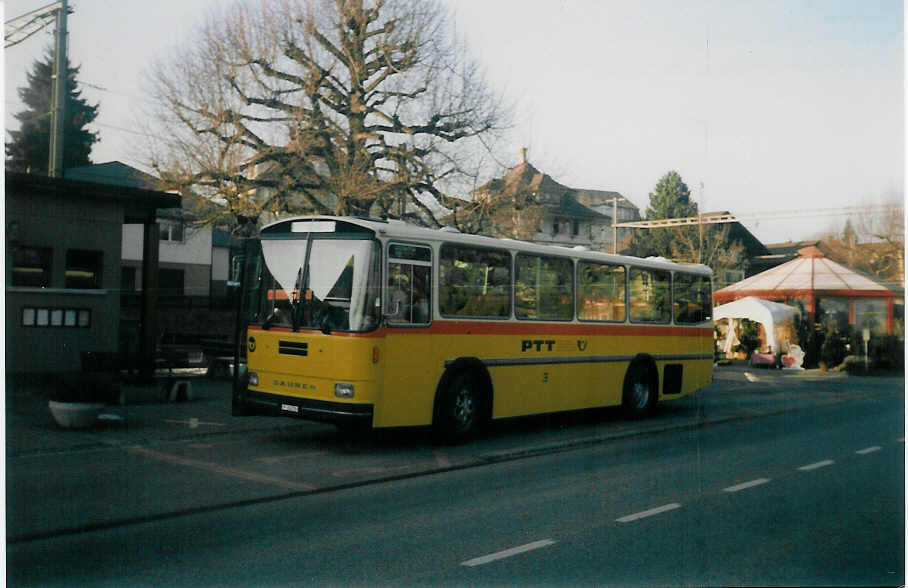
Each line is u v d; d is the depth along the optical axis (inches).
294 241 382.0
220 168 596.7
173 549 211.3
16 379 395.2
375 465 341.1
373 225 364.5
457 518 254.1
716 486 310.2
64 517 231.8
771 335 546.9
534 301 447.2
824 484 314.5
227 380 571.5
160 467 309.9
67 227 494.6
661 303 539.5
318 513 257.3
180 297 612.7
